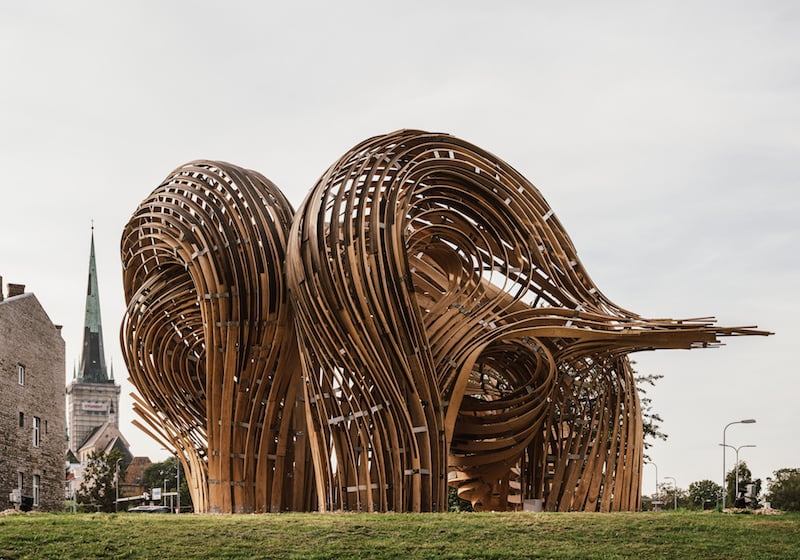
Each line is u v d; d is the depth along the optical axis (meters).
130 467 183.75
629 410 35.91
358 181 30.55
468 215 32.94
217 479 33.78
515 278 32.88
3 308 49.03
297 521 23.00
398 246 29.92
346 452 30.97
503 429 33.31
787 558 19.58
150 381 38.44
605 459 35.94
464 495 38.06
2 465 47.81
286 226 34.59
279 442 33.69
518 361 36.16
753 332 30.55
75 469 154.50
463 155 33.00
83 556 19.09
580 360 35.72
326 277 29.83
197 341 37.34
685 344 31.75
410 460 29.86
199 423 38.19
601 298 32.91
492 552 19.64
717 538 21.31
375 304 29.41
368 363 29.56
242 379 33.56
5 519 22.91
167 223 36.09
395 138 32.25
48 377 54.97
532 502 34.25
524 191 33.41
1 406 48.09
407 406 29.98
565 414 36.66
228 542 20.38
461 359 30.73
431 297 34.84
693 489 96.31
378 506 29.95
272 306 33.56
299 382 34.19
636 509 35.59
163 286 36.72
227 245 33.75
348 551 19.62
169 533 21.19
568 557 19.33
